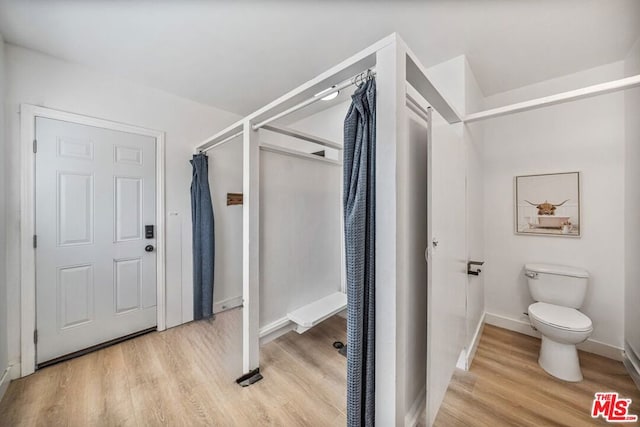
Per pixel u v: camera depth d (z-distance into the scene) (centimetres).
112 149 226
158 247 251
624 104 194
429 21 160
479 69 211
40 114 191
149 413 145
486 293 257
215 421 139
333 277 263
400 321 99
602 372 178
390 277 97
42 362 190
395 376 96
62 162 201
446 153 136
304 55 199
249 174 175
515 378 172
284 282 213
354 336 102
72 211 205
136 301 238
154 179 251
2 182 173
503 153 247
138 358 200
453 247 148
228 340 230
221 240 296
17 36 174
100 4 148
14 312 179
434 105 148
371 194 105
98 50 191
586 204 208
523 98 238
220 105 290
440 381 128
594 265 205
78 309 207
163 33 174
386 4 147
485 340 223
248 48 190
